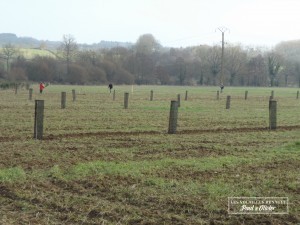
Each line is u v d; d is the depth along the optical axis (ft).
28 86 241.35
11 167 37.70
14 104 116.26
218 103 137.90
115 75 421.59
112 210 27.09
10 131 61.72
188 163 40.32
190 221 25.59
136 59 452.35
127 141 54.03
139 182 33.47
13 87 243.60
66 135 58.75
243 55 464.65
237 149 49.37
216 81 451.94
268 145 52.75
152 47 531.09
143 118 82.84
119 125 71.15
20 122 72.69
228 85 451.12
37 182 33.04
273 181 34.65
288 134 63.26
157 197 29.78
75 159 41.68
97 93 198.70
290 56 592.19
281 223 25.80
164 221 25.49
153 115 89.10
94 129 65.87
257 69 464.65
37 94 178.81
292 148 50.39
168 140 55.26
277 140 57.16
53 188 31.68
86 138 56.08
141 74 448.65
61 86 317.01
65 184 32.76
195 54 504.43
